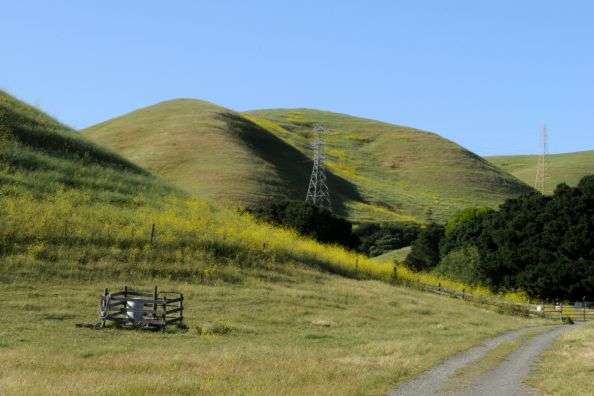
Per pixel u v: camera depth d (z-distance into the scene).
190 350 20.64
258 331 27.62
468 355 21.19
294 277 43.47
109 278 34.53
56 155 55.47
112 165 59.72
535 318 49.75
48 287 31.23
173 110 142.25
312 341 25.42
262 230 53.78
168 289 34.47
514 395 14.53
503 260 66.44
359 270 53.22
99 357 18.36
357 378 15.31
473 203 150.12
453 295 53.94
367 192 137.62
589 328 35.94
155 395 12.73
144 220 44.84
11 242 35.31
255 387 13.73
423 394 14.16
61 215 41.31
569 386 15.40
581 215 64.94
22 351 18.83
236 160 112.00
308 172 131.75
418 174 168.38
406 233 104.62
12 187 44.09
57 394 12.38
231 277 39.44
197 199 58.56
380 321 34.66
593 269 60.66
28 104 68.12
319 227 72.38
